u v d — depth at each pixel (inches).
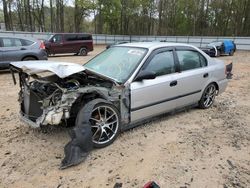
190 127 184.5
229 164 137.2
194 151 149.5
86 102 150.6
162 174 126.3
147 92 164.7
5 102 242.8
